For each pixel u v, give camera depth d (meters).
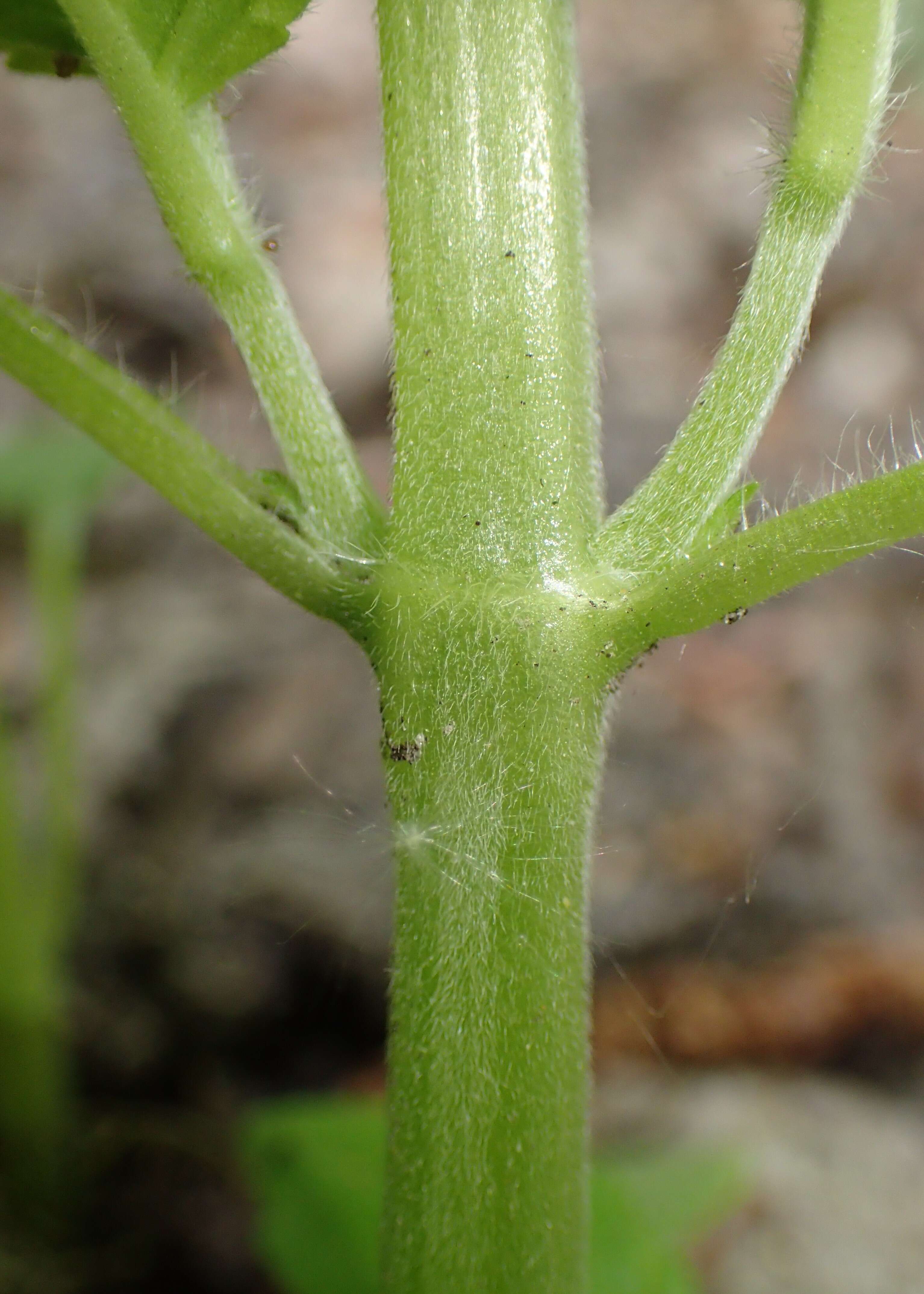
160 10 0.07
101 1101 0.13
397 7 0.07
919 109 0.25
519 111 0.07
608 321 0.22
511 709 0.07
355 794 0.15
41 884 0.12
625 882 0.15
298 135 0.26
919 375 0.21
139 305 0.21
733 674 0.18
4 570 0.19
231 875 0.14
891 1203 0.12
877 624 0.18
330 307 0.22
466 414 0.07
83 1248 0.12
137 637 0.17
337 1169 0.09
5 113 0.24
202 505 0.07
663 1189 0.10
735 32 0.28
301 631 0.17
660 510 0.07
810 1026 0.14
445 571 0.07
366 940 0.14
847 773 0.16
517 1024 0.07
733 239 0.23
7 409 0.19
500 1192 0.07
